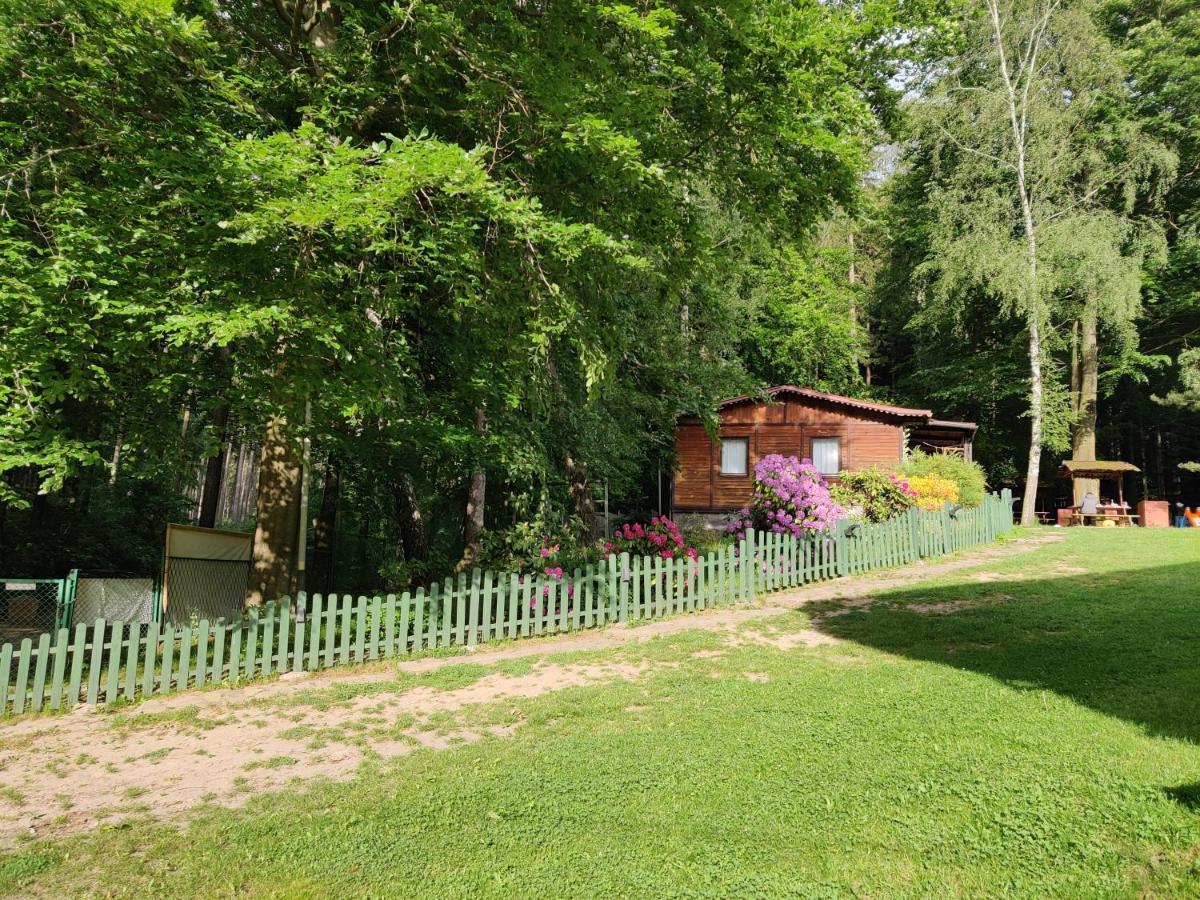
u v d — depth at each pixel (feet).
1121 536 58.49
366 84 29.30
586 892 12.35
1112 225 83.66
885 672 24.34
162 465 31.45
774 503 45.91
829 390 118.21
